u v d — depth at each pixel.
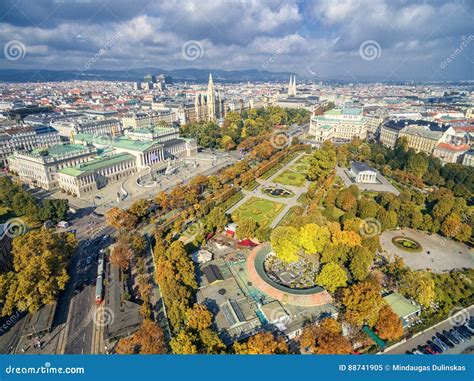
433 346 133.88
